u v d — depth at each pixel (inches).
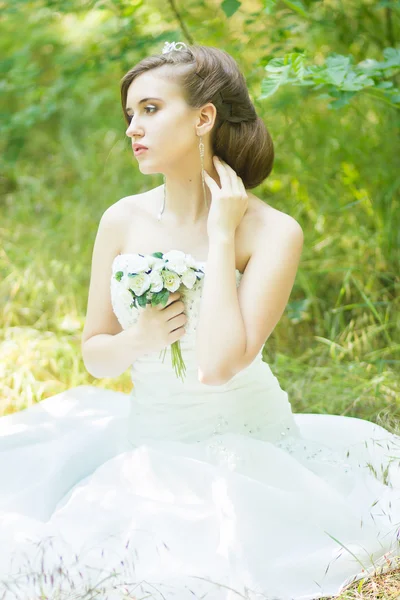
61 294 198.1
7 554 94.0
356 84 135.3
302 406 152.3
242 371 105.7
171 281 98.1
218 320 98.0
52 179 276.1
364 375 157.5
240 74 106.7
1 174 283.3
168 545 94.3
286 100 211.3
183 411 105.6
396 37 205.3
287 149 222.1
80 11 213.0
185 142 103.7
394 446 116.0
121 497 99.3
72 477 114.0
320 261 194.4
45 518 105.0
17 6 218.1
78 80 236.5
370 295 183.3
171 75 102.6
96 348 109.2
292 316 180.1
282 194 215.6
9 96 293.6
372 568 96.4
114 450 119.0
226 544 92.7
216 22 203.3
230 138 106.4
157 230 109.2
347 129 220.7
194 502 98.5
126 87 106.0
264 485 96.9
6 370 164.9
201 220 108.1
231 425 105.3
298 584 93.8
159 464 100.9
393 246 191.8
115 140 272.5
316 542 96.8
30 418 129.8
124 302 103.0
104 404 134.6
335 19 205.8
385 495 104.3
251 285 102.5
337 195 207.8
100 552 94.0
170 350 104.0
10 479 112.5
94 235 222.5
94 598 89.3
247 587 90.6
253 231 105.4
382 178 203.6
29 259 212.2
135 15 210.7
